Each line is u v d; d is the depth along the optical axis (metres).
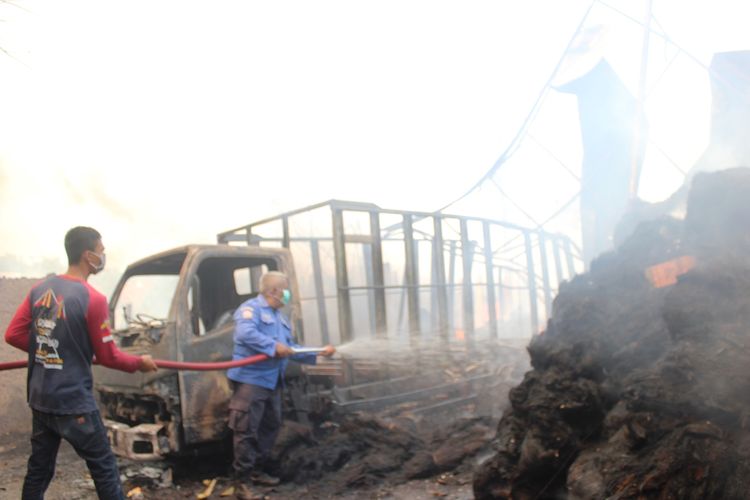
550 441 2.80
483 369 6.21
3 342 6.53
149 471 4.23
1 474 4.88
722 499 2.01
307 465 4.23
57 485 4.37
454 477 4.09
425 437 4.79
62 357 2.82
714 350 2.33
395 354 5.66
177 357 4.15
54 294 2.86
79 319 2.86
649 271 3.11
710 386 2.25
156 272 5.30
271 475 4.15
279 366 4.20
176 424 4.16
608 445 2.55
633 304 3.11
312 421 4.98
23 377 6.62
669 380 2.38
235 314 4.23
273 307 4.34
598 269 3.65
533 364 3.21
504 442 3.08
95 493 4.15
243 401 4.03
